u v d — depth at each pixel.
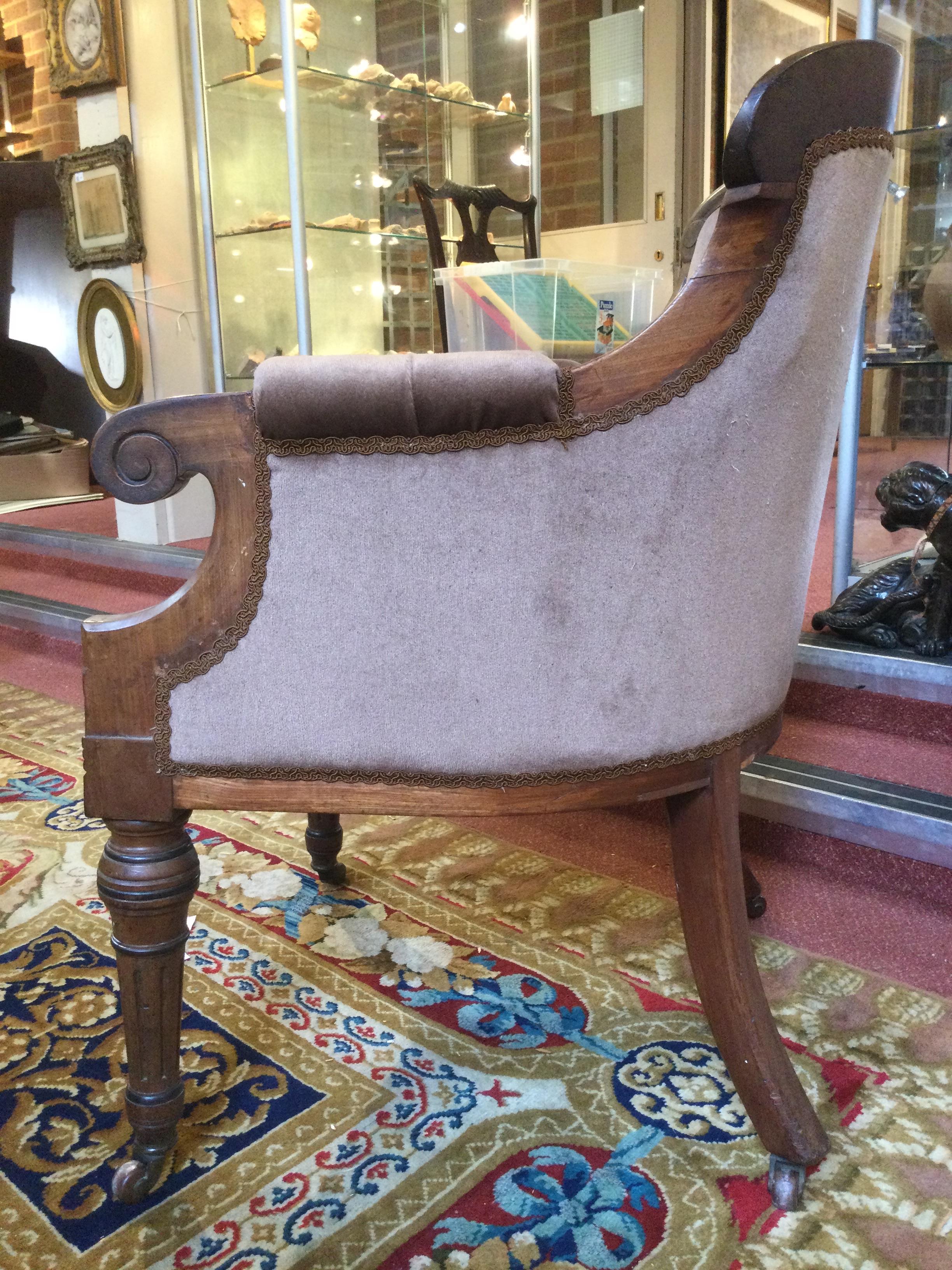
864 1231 0.86
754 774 1.57
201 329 3.70
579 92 4.80
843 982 1.23
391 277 3.17
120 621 0.83
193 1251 0.85
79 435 5.67
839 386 0.86
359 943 1.36
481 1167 0.94
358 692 0.81
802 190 0.76
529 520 0.77
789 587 0.90
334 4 2.84
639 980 1.25
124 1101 1.05
